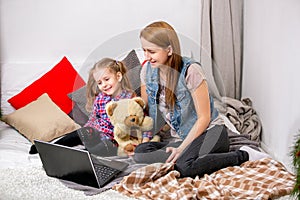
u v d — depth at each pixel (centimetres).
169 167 217
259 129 326
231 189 212
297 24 255
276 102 293
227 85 375
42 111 303
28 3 356
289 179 219
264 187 211
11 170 232
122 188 212
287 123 272
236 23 368
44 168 229
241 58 379
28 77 351
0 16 356
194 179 223
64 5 361
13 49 361
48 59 366
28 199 206
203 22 368
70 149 209
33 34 361
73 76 339
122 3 368
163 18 374
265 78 316
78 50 369
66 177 223
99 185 214
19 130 297
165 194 204
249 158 248
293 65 262
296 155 190
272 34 299
